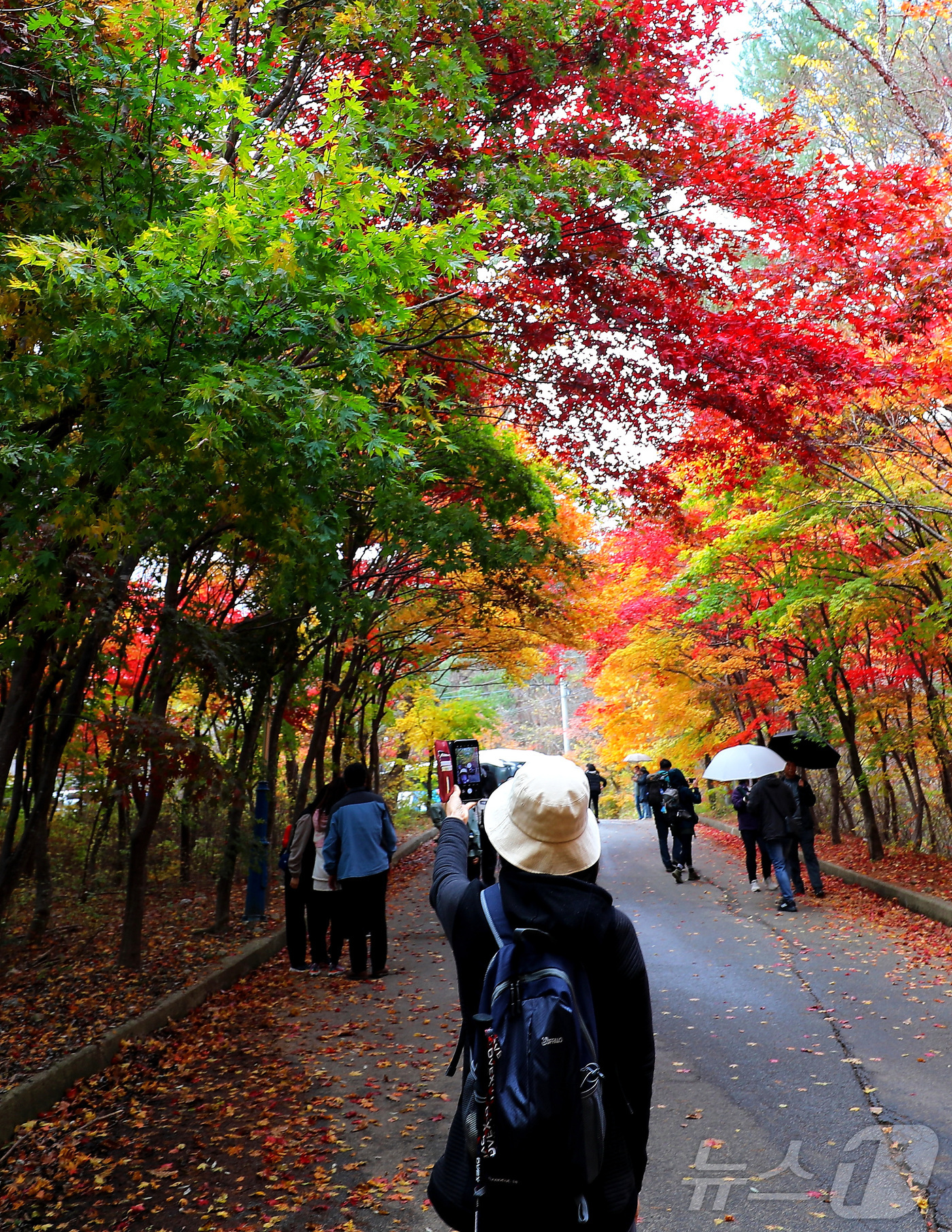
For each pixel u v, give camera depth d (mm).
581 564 15961
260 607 12031
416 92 7223
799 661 18594
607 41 8836
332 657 16344
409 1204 4344
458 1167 2357
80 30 5633
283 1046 6898
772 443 10266
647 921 12109
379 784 25609
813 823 13539
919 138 17141
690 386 9000
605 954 2322
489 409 12203
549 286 8742
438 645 20609
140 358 4773
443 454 11945
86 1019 7168
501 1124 2131
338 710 19562
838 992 8023
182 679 12109
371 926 9336
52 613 6098
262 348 4914
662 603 20750
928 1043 6469
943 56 19938
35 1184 4562
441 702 27484
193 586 10961
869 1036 6738
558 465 11523
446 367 10109
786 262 10391
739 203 9039
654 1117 5367
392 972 9570
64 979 8688
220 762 10570
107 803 9438
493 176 7809
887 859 15742
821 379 9000
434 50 7754
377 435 4922
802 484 12383
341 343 5113
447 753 3373
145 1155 4941
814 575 13992
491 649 21531
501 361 10195
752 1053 6473
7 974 8891
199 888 14609
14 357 5766
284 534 6262
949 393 10562
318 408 4648
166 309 4547
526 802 2412
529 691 61812
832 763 13555
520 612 16891
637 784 33656
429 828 27906
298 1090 5914
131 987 8203
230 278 4609
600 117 9055
